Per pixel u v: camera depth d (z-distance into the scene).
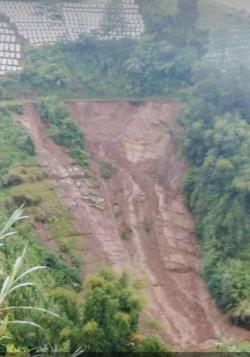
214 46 73.19
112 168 65.38
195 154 62.12
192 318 47.94
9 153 60.25
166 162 65.75
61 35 80.94
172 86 73.69
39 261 45.69
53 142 65.44
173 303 49.59
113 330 31.05
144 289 50.41
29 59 76.62
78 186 60.69
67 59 77.69
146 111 71.94
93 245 54.41
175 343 44.69
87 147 67.81
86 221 56.84
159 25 76.62
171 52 73.94
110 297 31.78
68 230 54.47
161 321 47.06
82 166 63.88
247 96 60.47
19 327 29.66
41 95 72.75
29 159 60.78
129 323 31.55
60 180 60.28
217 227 52.47
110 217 58.75
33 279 38.59
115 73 76.88
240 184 51.72
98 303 31.48
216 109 61.28
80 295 39.97
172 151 66.44
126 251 55.03
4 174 56.75
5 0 85.44
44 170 60.16
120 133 70.19
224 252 50.84
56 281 45.44
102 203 60.09
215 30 76.88
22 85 73.12
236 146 55.81
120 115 72.19
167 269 53.62
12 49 78.94
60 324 30.81
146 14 82.06
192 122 62.91
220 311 48.12
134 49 77.12
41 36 81.00
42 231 52.81
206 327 46.94
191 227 57.38
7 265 37.34
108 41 78.81
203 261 51.69
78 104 72.62
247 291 47.31
